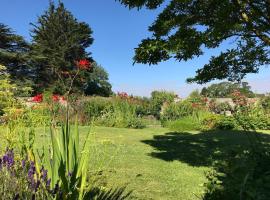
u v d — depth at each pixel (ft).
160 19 25.17
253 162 16.21
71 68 166.61
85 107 61.31
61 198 12.89
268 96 71.61
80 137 41.37
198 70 28.27
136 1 24.88
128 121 61.21
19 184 12.75
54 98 43.75
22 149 15.33
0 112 21.25
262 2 22.52
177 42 23.62
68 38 173.99
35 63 160.66
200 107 71.97
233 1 21.93
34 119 25.21
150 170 26.78
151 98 76.89
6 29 163.32
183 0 22.76
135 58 24.90
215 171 16.69
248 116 62.34
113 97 68.69
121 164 27.55
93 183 17.49
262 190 13.91
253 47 27.07
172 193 21.44
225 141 43.16
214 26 23.39
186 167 28.60
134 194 20.79
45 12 181.47
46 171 13.21
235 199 14.12
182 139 44.98
